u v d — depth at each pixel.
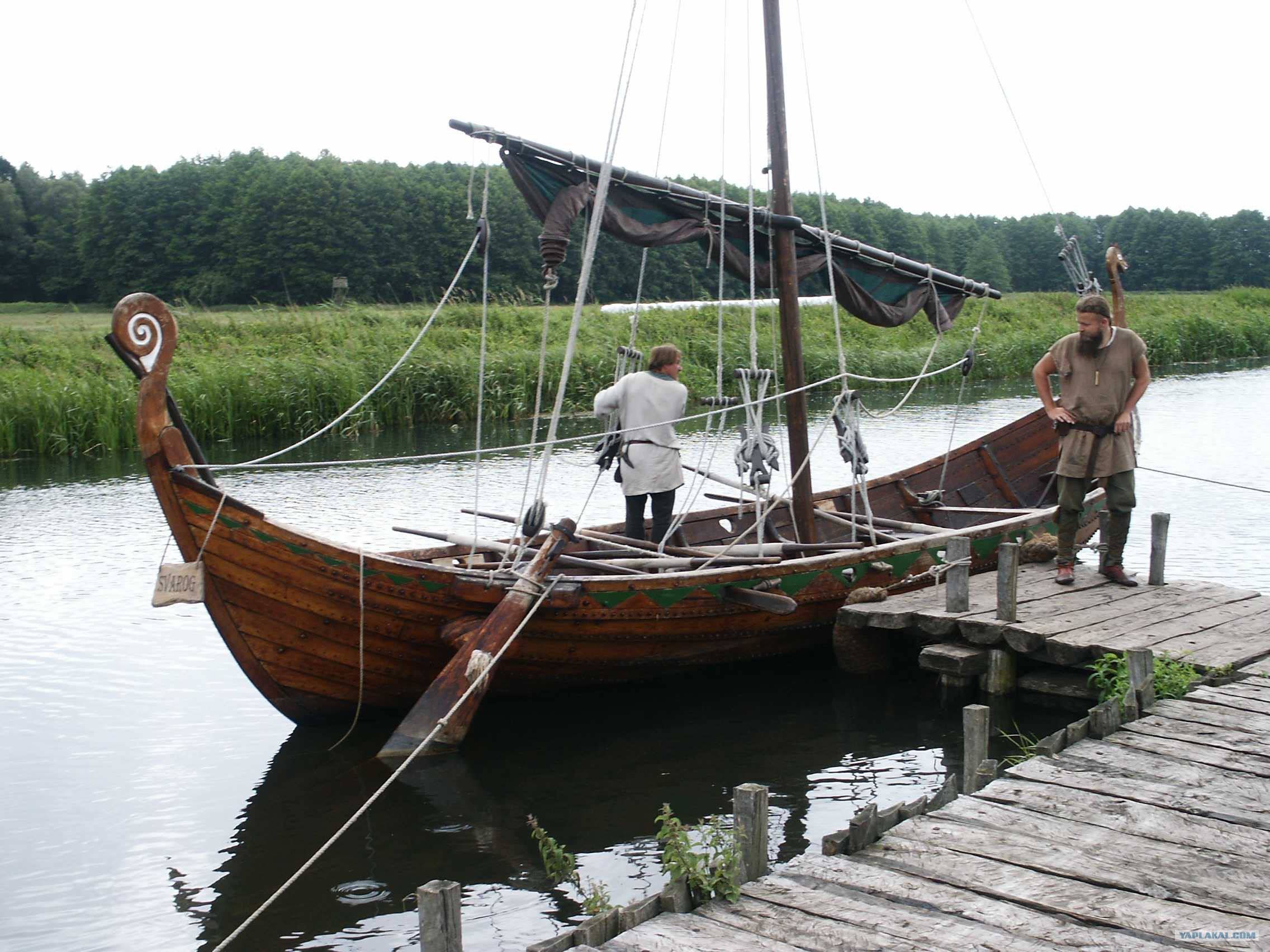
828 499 10.14
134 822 5.52
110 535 12.54
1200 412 21.89
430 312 31.89
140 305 5.88
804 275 8.90
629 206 7.88
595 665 7.29
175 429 5.99
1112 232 92.94
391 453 19.00
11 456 19.31
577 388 25.55
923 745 6.52
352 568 6.44
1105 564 8.22
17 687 7.59
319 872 4.96
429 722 6.36
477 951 4.27
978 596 7.92
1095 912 3.54
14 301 61.66
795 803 5.65
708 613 7.43
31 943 4.36
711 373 28.20
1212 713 5.54
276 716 7.11
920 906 3.61
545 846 5.19
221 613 6.29
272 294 51.47
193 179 56.41
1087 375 7.82
